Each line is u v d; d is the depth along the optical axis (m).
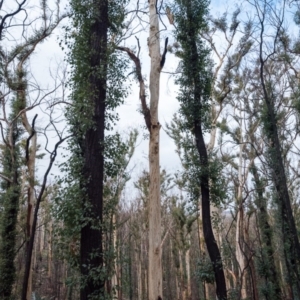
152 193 11.96
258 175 19.03
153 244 11.55
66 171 10.57
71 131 10.97
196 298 33.72
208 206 12.72
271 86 14.17
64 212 10.12
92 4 11.80
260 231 19.52
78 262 10.11
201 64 13.53
